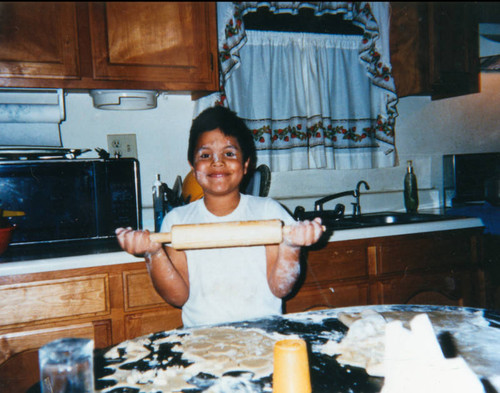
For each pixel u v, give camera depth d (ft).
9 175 5.26
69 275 5.04
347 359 2.57
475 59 7.61
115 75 5.46
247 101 7.16
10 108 5.89
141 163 7.00
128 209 5.76
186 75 5.76
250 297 3.99
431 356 1.95
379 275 6.45
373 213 8.17
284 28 7.20
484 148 9.27
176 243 3.08
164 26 5.58
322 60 7.49
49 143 6.32
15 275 4.83
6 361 4.66
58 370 1.99
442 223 6.77
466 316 3.20
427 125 8.75
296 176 7.86
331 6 6.98
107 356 2.71
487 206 7.64
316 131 7.41
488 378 2.31
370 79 7.77
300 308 6.04
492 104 9.27
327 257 6.15
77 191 5.55
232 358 2.64
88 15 5.29
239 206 4.25
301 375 2.06
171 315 5.45
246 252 4.02
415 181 8.14
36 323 4.94
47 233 5.47
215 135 3.96
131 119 6.92
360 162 7.84
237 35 6.39
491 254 7.18
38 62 5.18
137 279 5.31
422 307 3.45
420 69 7.50
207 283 3.98
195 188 6.11
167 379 2.40
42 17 5.15
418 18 7.41
